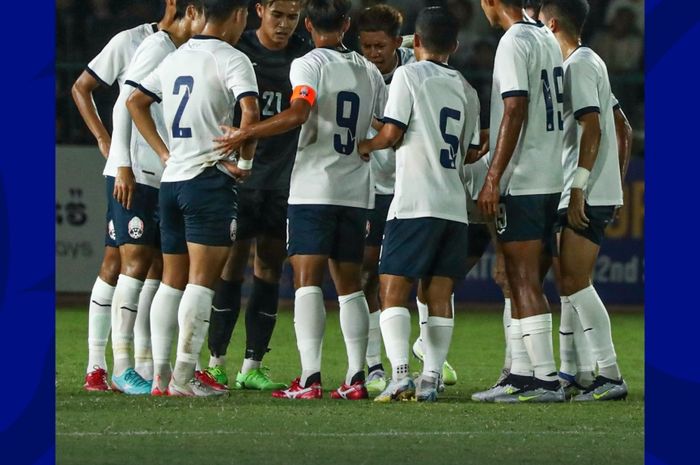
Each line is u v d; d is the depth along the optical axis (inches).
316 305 970.7
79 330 1582.2
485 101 1968.5
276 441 740.7
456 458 695.7
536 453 716.7
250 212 1062.4
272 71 1087.6
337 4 972.6
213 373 1082.7
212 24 939.3
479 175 1083.9
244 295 1980.8
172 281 960.9
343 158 966.4
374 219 1091.9
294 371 1218.6
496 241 1035.3
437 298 944.9
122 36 1058.7
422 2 2172.7
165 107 936.9
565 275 983.6
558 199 946.7
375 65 1051.3
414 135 924.6
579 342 1027.9
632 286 2052.2
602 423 838.5
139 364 1028.5
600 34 2203.5
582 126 949.8
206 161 920.9
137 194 992.9
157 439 743.1
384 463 677.9
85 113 1057.5
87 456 689.6
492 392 952.3
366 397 968.3
